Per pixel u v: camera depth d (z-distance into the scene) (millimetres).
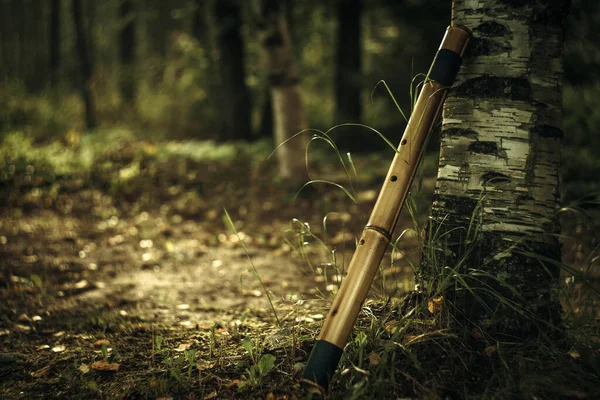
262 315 3107
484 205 2203
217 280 4090
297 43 11914
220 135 11562
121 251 4918
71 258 4641
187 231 5652
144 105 12680
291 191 6934
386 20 11305
